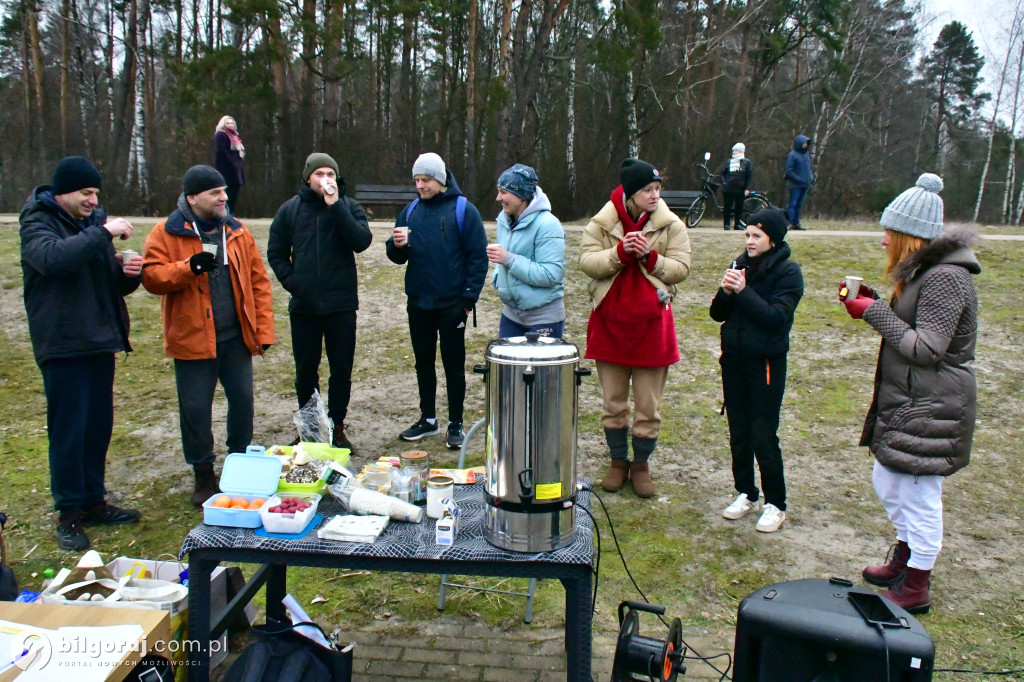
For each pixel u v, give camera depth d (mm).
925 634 2074
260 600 3287
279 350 6859
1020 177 34094
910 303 3037
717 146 26516
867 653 2062
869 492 4430
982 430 5195
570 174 24922
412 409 5664
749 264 3816
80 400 3641
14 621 2238
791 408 5617
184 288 3893
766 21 27250
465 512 2545
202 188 3914
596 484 4523
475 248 4695
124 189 22922
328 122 21453
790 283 3705
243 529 2373
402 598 3330
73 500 3709
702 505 4273
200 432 4066
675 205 13734
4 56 27984
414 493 2607
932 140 36781
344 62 20922
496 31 26562
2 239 9812
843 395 5820
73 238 3365
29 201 3551
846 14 27844
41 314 3508
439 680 2736
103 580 2633
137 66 24734
